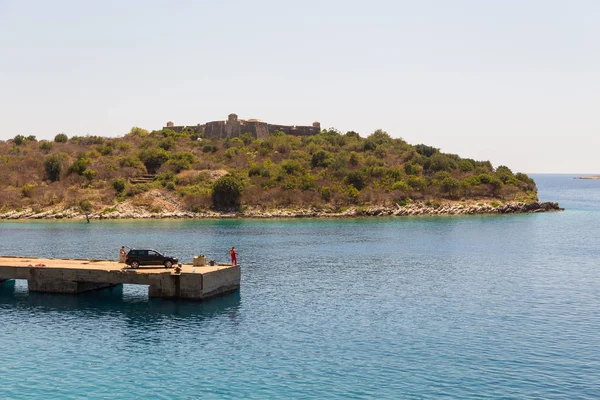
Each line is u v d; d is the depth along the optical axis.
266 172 192.50
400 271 84.75
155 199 176.75
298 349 47.56
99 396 38.25
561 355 45.53
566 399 37.19
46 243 114.62
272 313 59.19
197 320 56.44
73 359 45.41
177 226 148.88
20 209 170.25
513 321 55.94
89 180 186.75
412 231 139.38
